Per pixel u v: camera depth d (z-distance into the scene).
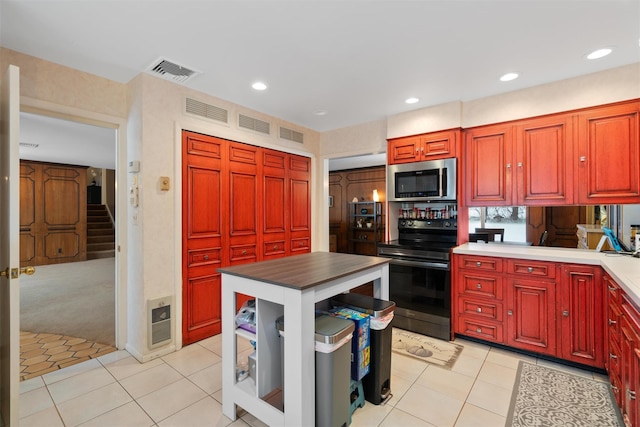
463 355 2.65
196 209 2.91
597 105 2.52
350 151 4.09
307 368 1.58
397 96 3.04
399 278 3.23
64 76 2.40
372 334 1.99
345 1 1.69
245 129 3.35
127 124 2.72
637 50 2.19
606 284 2.18
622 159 2.42
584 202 2.56
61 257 7.53
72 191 7.71
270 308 1.84
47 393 2.11
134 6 1.71
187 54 2.25
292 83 2.75
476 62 2.38
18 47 2.13
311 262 2.21
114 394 2.11
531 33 1.99
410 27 1.93
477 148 3.09
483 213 4.95
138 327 2.60
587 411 1.90
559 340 2.44
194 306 2.91
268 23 1.89
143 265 2.54
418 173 3.36
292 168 3.96
